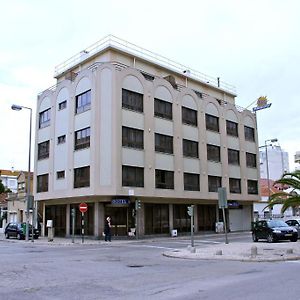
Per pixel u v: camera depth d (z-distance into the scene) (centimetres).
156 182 3528
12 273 1260
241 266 1394
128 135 3341
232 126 4628
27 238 3259
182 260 1661
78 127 3481
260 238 2691
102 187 3180
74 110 3550
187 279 1090
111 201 3288
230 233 4284
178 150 3784
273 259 1544
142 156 3416
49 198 3738
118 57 3747
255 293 849
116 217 3434
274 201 1986
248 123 4903
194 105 4091
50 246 2712
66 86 3712
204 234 4088
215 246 2280
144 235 3491
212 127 4309
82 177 3372
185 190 3797
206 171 4084
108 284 1023
